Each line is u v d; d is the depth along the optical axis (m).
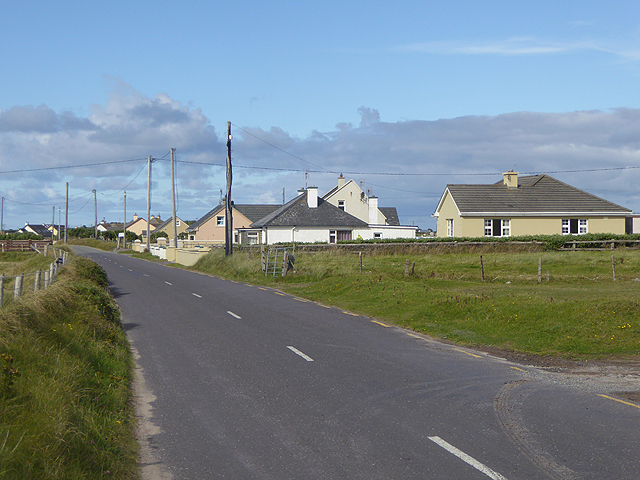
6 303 13.34
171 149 58.94
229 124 40.66
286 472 6.15
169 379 10.55
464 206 47.97
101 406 8.40
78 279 23.41
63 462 5.99
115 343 13.16
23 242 86.06
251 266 35.19
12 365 8.13
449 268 31.67
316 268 31.61
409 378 10.30
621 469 5.96
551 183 52.72
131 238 119.12
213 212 78.25
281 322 17.31
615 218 49.41
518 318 15.44
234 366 11.48
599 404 8.43
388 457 6.47
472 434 7.18
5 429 6.21
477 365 11.43
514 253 39.62
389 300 20.16
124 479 6.07
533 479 5.75
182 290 27.67
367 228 57.59
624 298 16.25
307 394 9.29
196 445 7.08
